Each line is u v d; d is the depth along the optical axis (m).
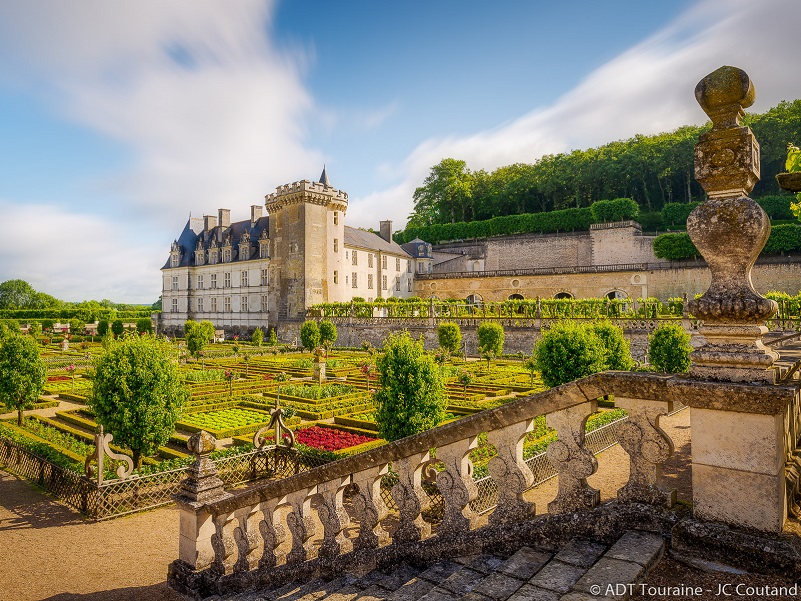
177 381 14.67
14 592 8.34
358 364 40.97
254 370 38.72
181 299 85.00
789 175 7.56
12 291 133.50
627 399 4.11
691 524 3.72
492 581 3.85
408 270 87.38
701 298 3.87
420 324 55.75
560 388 4.31
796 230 57.72
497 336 39.72
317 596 5.01
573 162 91.25
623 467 9.33
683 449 9.21
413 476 5.12
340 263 71.88
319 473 5.79
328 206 70.25
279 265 70.75
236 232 81.06
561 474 4.40
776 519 3.47
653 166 83.75
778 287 57.75
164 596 7.68
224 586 6.88
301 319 67.50
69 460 13.91
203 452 7.78
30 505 12.70
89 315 87.69
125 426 13.62
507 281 76.56
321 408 23.00
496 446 4.68
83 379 34.34
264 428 15.30
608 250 73.81
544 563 4.05
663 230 77.50
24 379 20.52
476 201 104.94
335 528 5.71
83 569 9.23
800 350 7.67
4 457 16.03
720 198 3.94
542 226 84.31
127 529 11.27
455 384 28.78
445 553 4.79
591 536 4.12
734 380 3.68
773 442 3.48
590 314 46.50
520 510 4.54
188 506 7.52
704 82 3.92
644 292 65.94
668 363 24.00
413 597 4.20
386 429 14.35
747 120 74.00
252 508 6.67
